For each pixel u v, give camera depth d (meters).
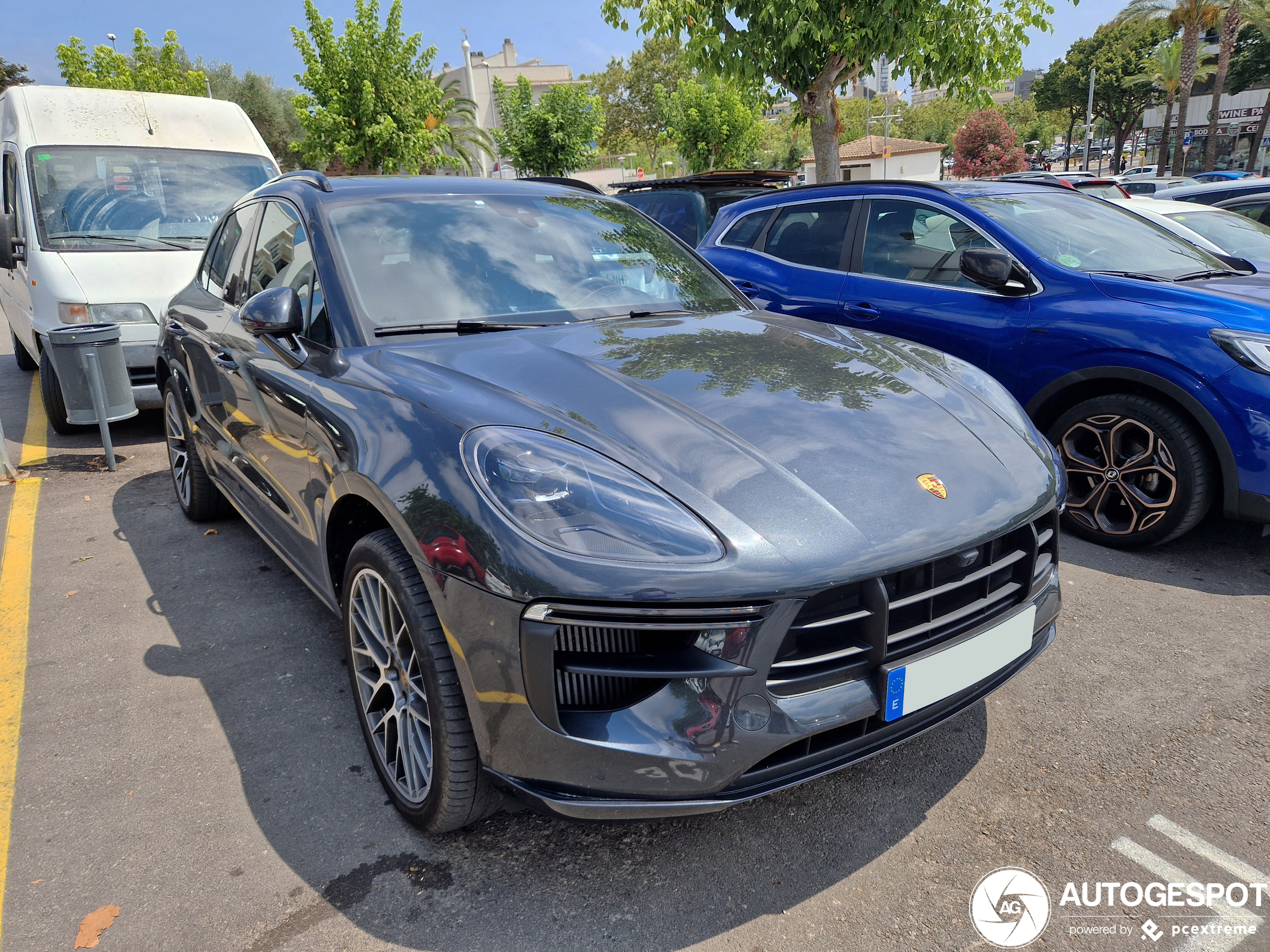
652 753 1.67
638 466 1.84
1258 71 42.75
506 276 2.82
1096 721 2.55
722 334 2.67
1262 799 2.19
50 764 2.45
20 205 6.41
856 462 1.95
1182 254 4.45
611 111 74.56
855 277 4.82
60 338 5.20
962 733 2.52
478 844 2.10
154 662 3.02
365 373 2.32
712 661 1.67
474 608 1.74
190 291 4.14
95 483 5.14
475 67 61.72
